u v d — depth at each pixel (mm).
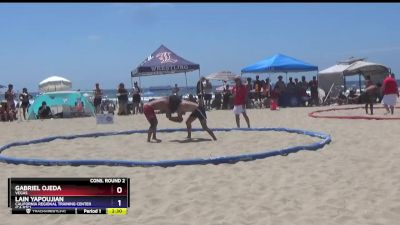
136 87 23844
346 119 16891
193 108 11898
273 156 9305
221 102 25578
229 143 11391
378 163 8547
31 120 21328
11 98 21719
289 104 25797
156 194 6934
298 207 6211
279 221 5699
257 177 7746
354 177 7629
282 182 7422
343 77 29156
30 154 10578
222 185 7297
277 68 25484
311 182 7379
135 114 23375
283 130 13453
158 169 8453
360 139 11383
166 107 11969
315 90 26219
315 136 12156
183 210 6188
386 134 12133
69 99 23094
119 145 11578
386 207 6133
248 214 5941
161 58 22828
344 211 6016
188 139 12219
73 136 13281
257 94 25703
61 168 8734
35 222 5902
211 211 6094
